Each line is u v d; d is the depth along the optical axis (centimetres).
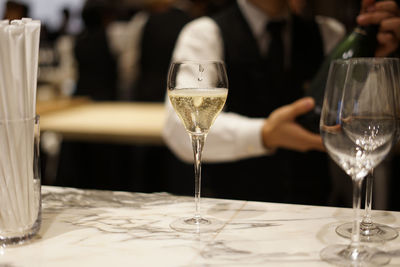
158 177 295
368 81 63
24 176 70
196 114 81
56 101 298
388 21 121
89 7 374
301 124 136
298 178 170
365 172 66
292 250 70
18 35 66
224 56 166
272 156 169
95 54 378
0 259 67
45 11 654
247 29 165
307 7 186
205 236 76
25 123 68
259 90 167
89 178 297
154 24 337
